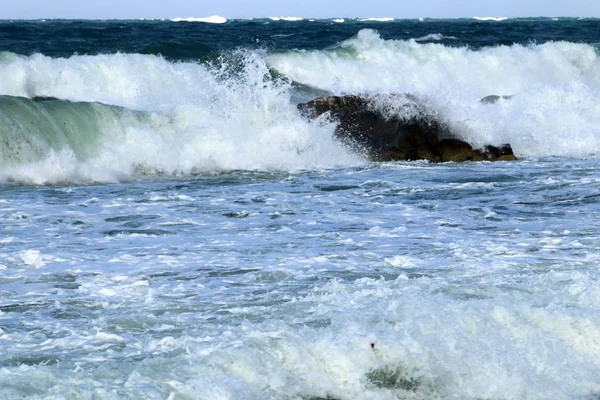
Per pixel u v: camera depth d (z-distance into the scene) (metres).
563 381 18.67
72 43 119.19
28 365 17.64
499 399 17.78
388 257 29.20
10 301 23.39
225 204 40.69
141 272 27.12
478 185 47.09
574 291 23.56
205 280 26.06
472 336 19.62
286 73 87.56
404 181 49.12
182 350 18.05
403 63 94.00
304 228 34.91
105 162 52.69
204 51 98.06
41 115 51.78
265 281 25.98
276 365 17.31
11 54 68.50
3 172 47.94
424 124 63.03
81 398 15.00
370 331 19.05
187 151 55.09
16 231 33.69
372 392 17.42
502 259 29.03
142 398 15.16
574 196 43.44
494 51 99.31
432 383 17.94
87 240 32.22
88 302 23.38
